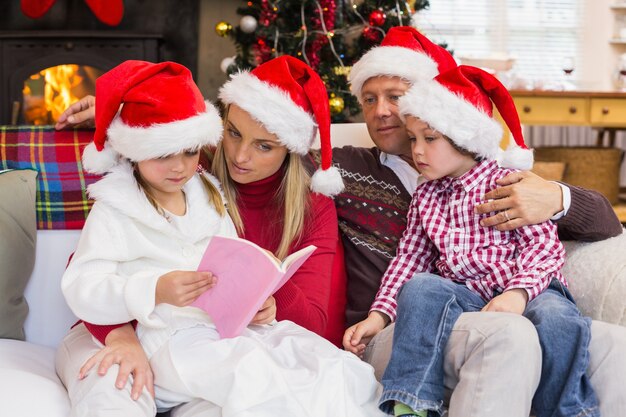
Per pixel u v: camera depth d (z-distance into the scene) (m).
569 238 1.80
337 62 3.71
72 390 1.36
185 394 1.38
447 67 1.99
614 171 4.27
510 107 1.71
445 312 1.49
